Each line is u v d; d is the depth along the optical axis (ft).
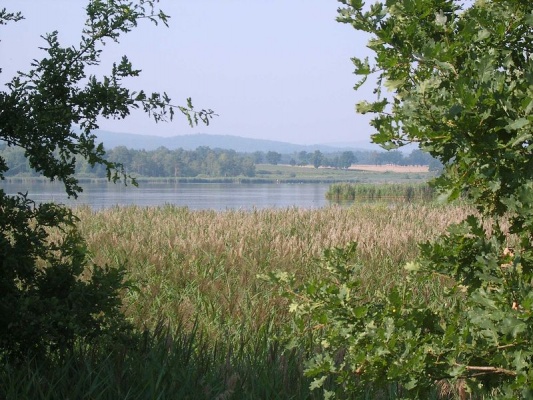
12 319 20.42
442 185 13.33
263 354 24.22
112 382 20.59
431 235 67.97
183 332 27.78
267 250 56.29
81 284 22.15
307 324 25.18
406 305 15.93
